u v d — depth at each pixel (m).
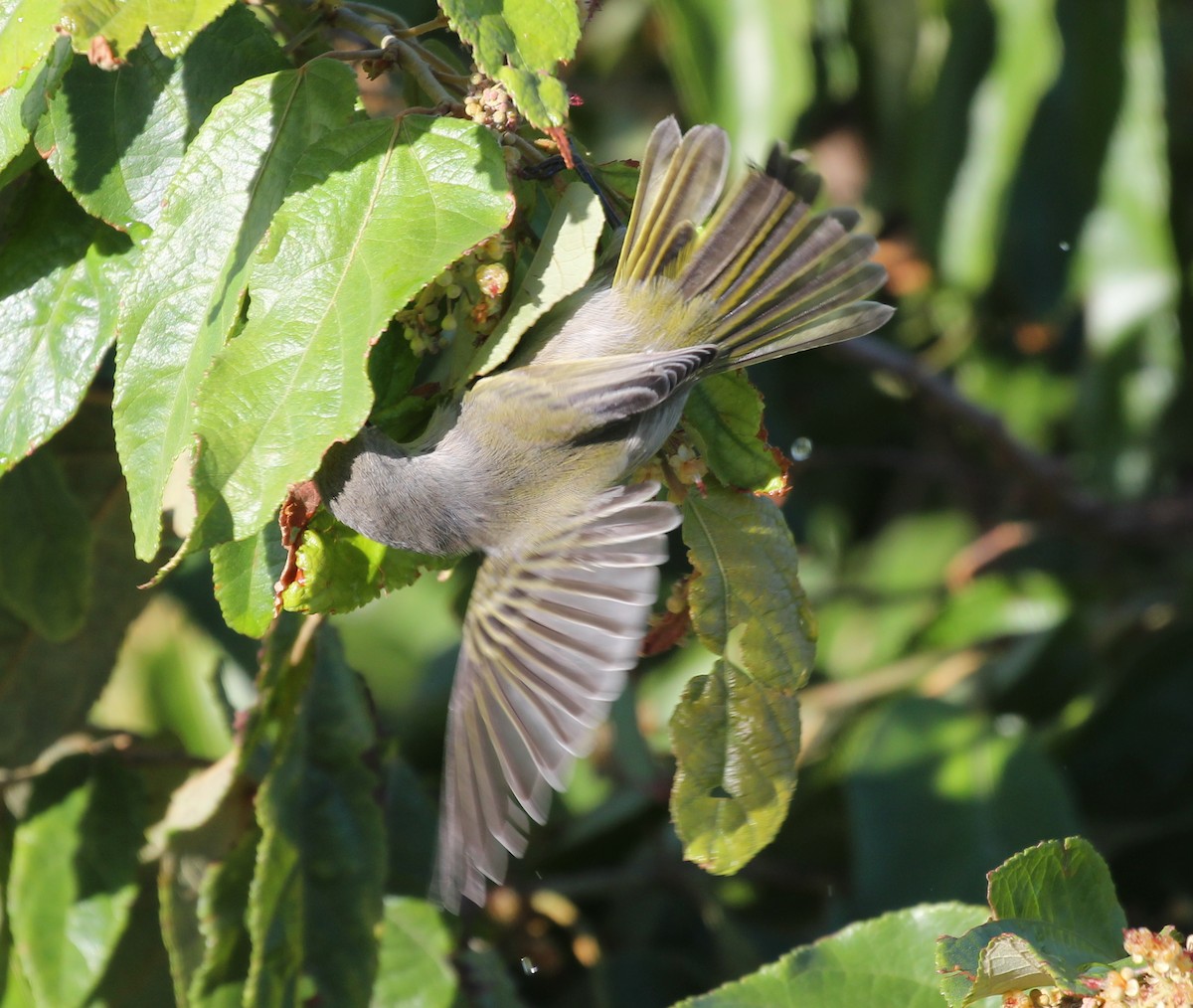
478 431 3.85
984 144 4.41
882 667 4.53
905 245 5.03
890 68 4.62
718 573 3.89
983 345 5.07
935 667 4.36
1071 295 4.63
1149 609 4.30
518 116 3.85
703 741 3.88
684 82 4.15
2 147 3.85
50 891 3.97
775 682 3.89
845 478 5.02
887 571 4.79
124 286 3.84
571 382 3.85
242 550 3.86
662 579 4.16
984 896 4.05
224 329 3.82
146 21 3.81
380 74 3.86
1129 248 4.52
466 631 3.84
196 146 3.84
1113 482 4.77
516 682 3.83
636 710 4.13
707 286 3.87
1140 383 4.64
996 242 4.48
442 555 3.85
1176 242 4.81
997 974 3.85
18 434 3.87
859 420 5.01
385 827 3.95
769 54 4.14
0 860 3.98
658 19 5.12
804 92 4.14
